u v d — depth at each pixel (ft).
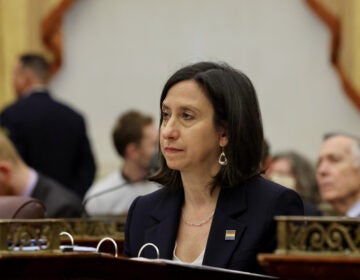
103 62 57.21
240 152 21.99
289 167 42.65
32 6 56.24
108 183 42.68
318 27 55.16
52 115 46.65
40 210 24.20
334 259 17.63
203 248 22.02
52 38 56.39
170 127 21.71
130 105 57.16
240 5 56.24
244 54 56.08
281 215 21.72
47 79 47.83
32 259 17.67
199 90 21.70
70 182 46.70
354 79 54.29
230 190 22.17
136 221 23.18
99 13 57.31
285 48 55.57
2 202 24.22
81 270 18.17
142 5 57.31
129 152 42.55
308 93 55.21
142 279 18.66
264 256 17.99
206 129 21.68
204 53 56.54
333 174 35.68
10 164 32.45
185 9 56.80
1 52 56.13
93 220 26.94
